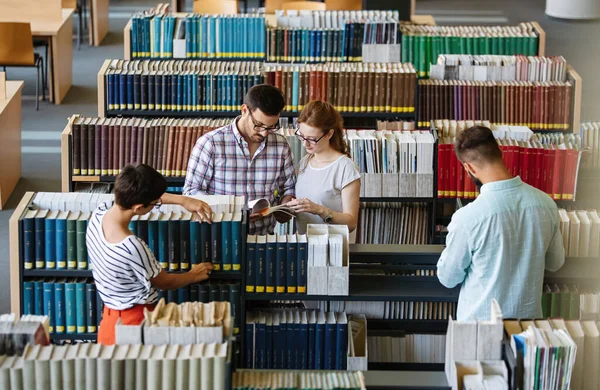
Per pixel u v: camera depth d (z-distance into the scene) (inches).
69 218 182.4
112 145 260.5
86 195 190.4
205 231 178.1
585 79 472.7
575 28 562.9
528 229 154.8
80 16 514.6
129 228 178.7
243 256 177.0
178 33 330.3
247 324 177.2
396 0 401.7
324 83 296.2
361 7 419.2
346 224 189.8
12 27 409.4
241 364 179.6
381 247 181.8
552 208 157.2
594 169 272.4
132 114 291.3
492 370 130.3
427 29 349.1
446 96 301.6
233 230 177.3
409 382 135.3
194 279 175.3
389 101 298.4
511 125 304.3
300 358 178.7
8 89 343.3
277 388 129.0
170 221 177.9
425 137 261.7
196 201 178.1
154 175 161.9
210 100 290.7
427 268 181.5
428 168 258.8
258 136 192.2
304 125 189.0
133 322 167.6
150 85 288.0
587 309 178.7
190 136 260.8
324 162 194.1
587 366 136.8
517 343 129.7
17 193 338.3
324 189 193.6
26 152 375.2
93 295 186.4
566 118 305.3
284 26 342.3
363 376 134.3
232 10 417.1
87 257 184.7
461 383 130.6
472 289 158.9
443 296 177.6
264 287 178.4
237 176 198.4
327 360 178.2
